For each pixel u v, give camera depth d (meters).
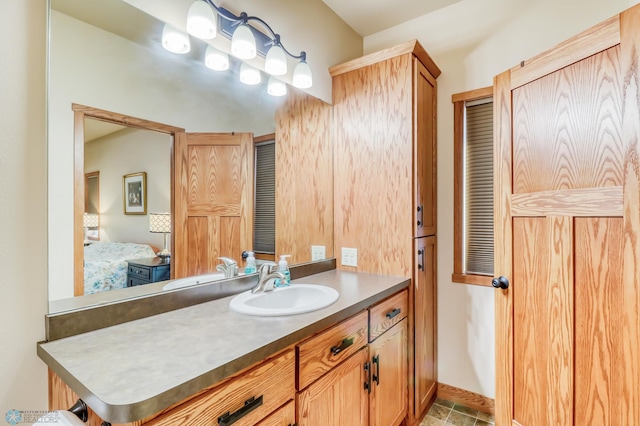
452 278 2.13
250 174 1.70
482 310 2.04
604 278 1.27
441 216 2.18
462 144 2.12
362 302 1.37
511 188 1.64
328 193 2.14
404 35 2.29
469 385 2.08
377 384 1.50
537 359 1.51
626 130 1.19
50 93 1.00
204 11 1.26
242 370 0.86
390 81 1.90
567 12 1.77
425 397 2.00
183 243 1.40
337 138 2.13
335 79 2.14
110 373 0.75
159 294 1.23
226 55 1.50
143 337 0.98
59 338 0.97
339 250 2.12
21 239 0.92
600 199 1.27
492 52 1.99
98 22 1.11
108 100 1.15
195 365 0.79
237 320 1.13
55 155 1.01
